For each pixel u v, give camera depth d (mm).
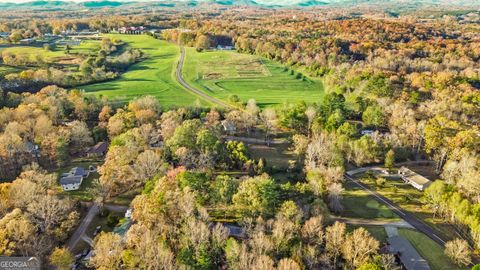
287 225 76812
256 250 71812
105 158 119812
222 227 78875
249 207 86188
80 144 134875
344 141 125062
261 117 154375
